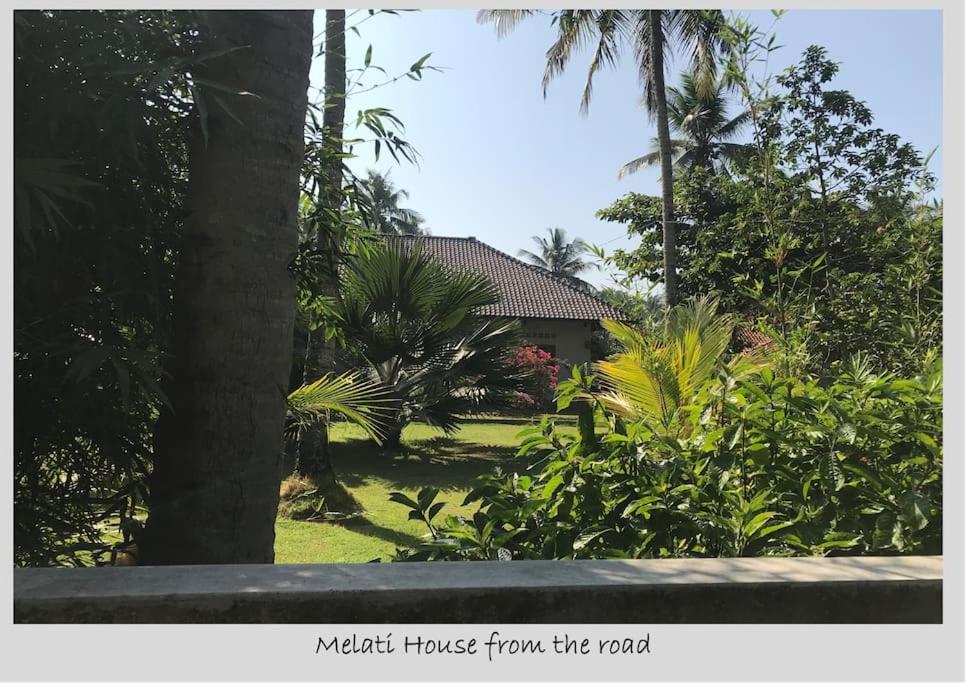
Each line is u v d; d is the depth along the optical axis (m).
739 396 2.56
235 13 2.21
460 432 13.07
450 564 1.70
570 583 1.56
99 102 2.02
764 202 4.41
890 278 4.51
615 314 19.06
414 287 9.21
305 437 6.30
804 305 4.16
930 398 2.29
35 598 1.41
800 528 2.10
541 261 40.38
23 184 1.70
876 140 7.82
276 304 2.24
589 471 2.28
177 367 2.18
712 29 10.77
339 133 3.26
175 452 2.14
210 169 2.20
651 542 2.14
